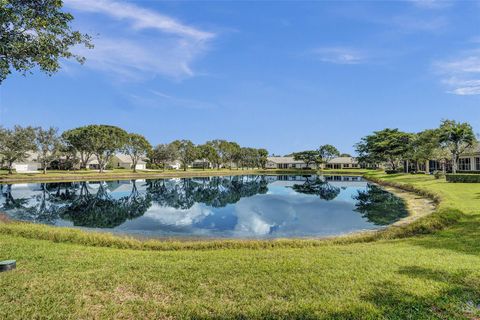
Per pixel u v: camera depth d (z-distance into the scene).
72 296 5.18
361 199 26.41
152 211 21.59
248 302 4.91
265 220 18.14
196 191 35.00
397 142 54.84
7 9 6.35
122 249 9.62
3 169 68.19
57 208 22.66
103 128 61.53
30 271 6.46
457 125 37.09
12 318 4.45
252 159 98.00
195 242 10.80
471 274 5.83
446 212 13.20
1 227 11.62
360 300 4.86
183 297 5.14
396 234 11.27
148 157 92.69
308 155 90.19
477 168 41.69
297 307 4.68
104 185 41.38
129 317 4.51
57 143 57.19
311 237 12.84
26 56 7.41
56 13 7.59
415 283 5.44
